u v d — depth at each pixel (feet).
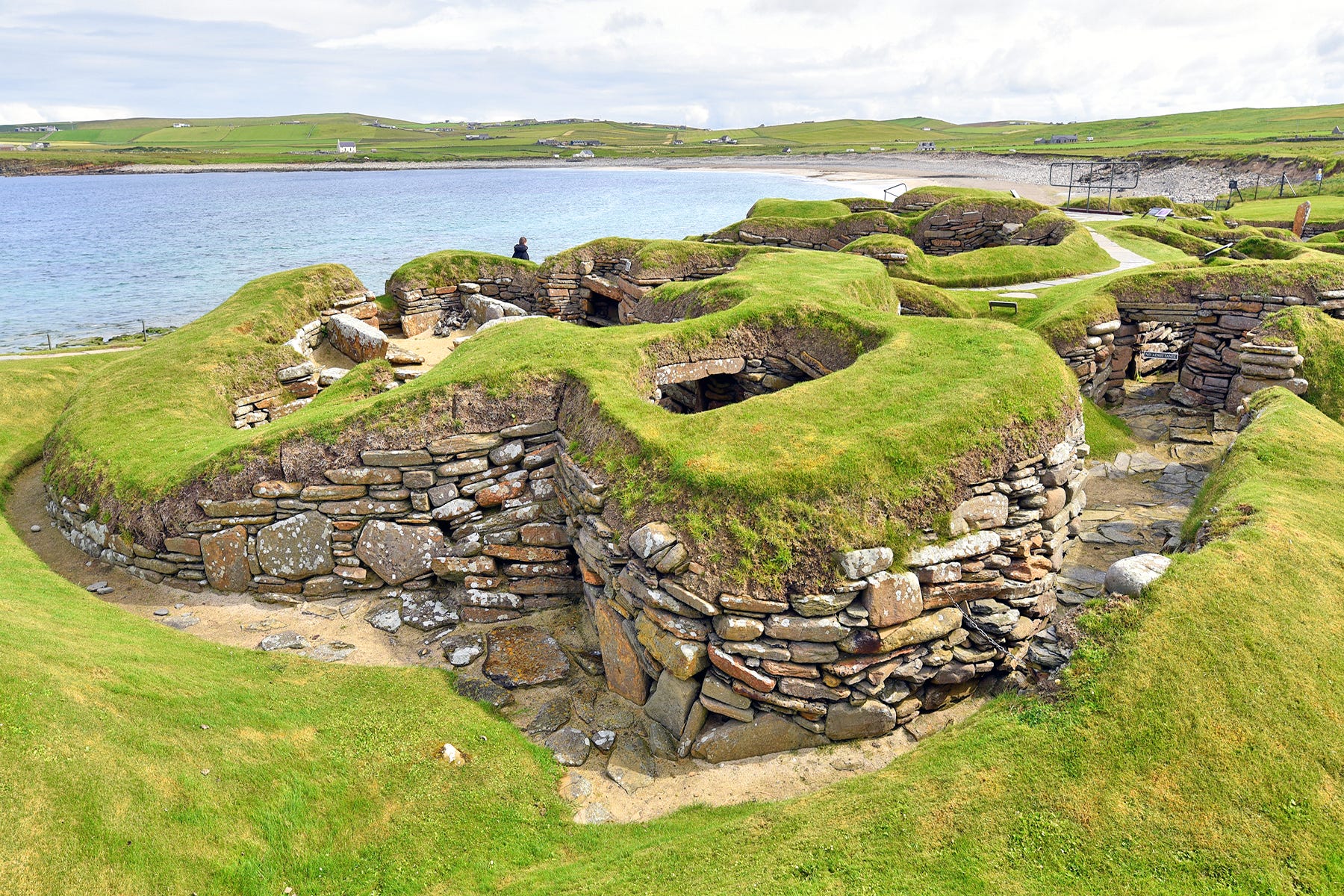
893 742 29.99
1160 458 54.95
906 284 76.54
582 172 634.02
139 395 54.19
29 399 63.36
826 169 494.18
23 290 183.62
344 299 81.97
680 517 31.53
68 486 45.62
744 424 36.17
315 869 24.13
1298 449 40.09
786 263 71.67
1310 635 26.48
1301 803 21.70
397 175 652.48
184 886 21.66
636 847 25.13
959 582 31.86
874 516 30.96
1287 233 118.73
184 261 221.25
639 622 32.04
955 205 109.09
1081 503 39.22
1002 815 22.31
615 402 39.27
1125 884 20.07
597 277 94.84
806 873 21.71
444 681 34.17
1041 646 28.17
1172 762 22.82
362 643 37.04
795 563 29.63
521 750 30.09
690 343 48.78
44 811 21.21
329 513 40.04
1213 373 64.18
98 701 25.79
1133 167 320.91
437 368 47.50
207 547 40.22
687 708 30.81
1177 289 65.31
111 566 42.78
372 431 40.22
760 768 29.17
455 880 24.43
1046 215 106.93
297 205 391.65
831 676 29.01
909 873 21.12
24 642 27.35
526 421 41.57
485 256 94.94
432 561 40.27
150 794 23.25
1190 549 34.88
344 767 27.71
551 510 41.16
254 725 28.27
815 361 49.52
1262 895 19.57
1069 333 62.44
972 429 34.17
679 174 557.74
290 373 64.18
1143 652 25.76
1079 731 24.11
